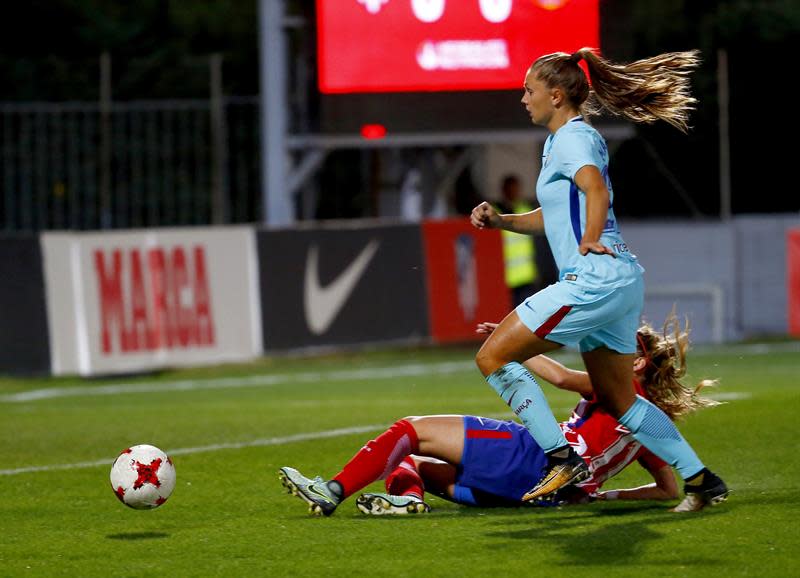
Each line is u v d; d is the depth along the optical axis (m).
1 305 47.12
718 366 50.44
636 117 19.39
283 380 49.44
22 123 61.59
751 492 20.92
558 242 18.28
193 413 35.62
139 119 62.06
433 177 63.50
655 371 19.67
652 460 19.77
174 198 65.06
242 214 65.75
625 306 17.97
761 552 16.42
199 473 24.23
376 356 58.56
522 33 53.50
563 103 18.41
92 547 17.66
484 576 15.52
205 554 17.05
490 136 54.09
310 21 55.34
